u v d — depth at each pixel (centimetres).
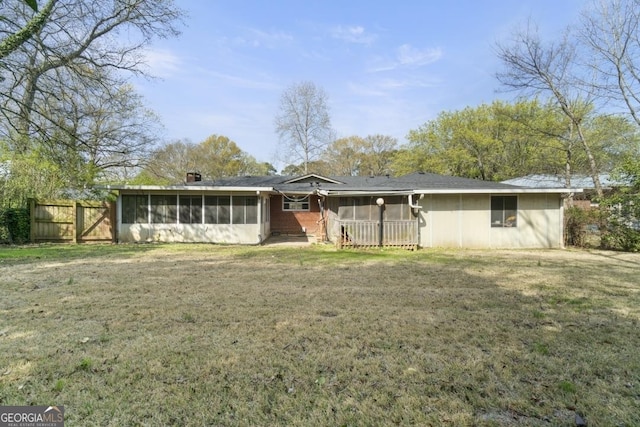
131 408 222
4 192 1175
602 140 1833
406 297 499
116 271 685
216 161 3809
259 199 1307
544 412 220
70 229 1237
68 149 1177
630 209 1099
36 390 241
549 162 2020
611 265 806
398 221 1155
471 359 295
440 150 2881
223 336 344
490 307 452
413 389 246
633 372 274
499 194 1188
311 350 312
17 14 926
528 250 1120
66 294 498
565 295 517
